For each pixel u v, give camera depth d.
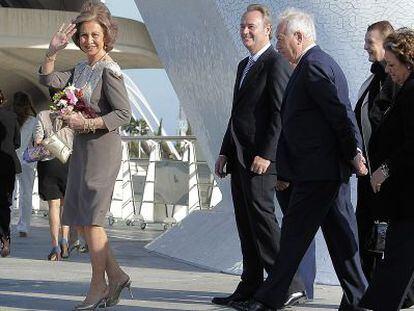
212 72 12.11
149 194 20.02
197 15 12.00
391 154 6.23
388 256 6.20
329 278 9.88
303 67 7.08
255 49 7.98
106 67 7.40
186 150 19.05
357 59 10.46
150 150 20.03
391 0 10.41
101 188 7.33
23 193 16.88
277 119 7.75
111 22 7.54
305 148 7.05
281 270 7.09
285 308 8.01
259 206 7.81
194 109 13.23
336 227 7.21
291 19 7.22
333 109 6.89
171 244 13.23
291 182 7.61
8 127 12.76
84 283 9.52
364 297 6.26
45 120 12.02
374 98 7.42
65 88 7.29
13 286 9.18
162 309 7.72
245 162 7.88
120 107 7.33
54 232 12.48
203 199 18.81
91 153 7.36
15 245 15.02
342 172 7.03
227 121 12.16
